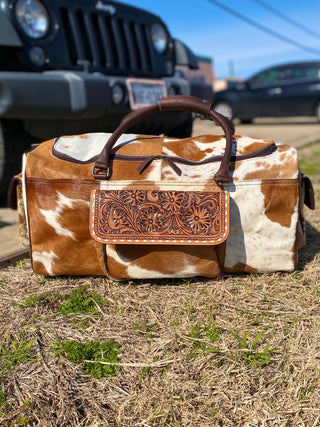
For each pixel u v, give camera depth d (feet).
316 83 32.30
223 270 5.75
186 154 5.62
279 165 5.49
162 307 5.29
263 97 33.76
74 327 4.92
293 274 5.98
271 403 3.82
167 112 10.61
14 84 7.82
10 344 4.62
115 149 5.68
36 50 8.82
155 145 5.74
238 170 5.45
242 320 4.97
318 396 3.86
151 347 4.55
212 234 5.15
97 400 3.91
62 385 4.05
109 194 5.31
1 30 8.21
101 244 5.49
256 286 5.70
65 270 5.81
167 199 5.24
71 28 9.50
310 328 4.78
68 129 9.27
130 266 5.51
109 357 4.40
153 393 3.96
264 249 5.61
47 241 5.73
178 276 5.60
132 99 9.83
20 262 6.72
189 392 3.95
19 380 4.10
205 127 27.68
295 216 5.52
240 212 5.46
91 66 9.81
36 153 5.81
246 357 4.35
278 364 4.25
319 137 24.08
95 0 10.02
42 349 4.54
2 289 5.83
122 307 5.30
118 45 10.58
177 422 3.67
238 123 37.83
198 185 5.36
